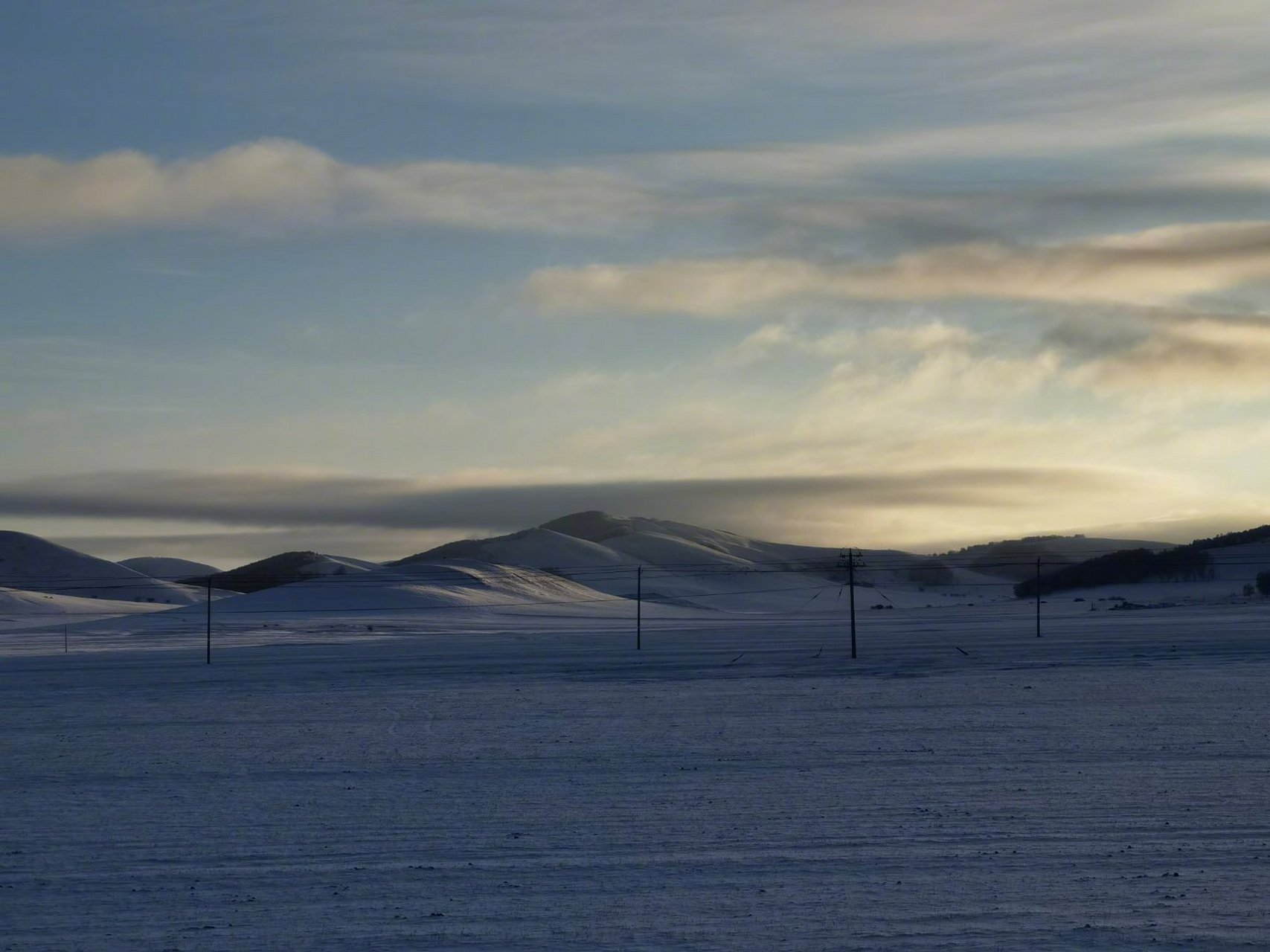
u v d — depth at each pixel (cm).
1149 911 1752
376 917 1820
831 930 1689
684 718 4741
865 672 7056
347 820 2659
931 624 14362
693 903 1856
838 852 2186
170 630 16025
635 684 6644
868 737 3947
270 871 2150
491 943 1675
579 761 3575
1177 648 8225
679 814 2620
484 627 16250
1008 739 3759
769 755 3584
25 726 5122
